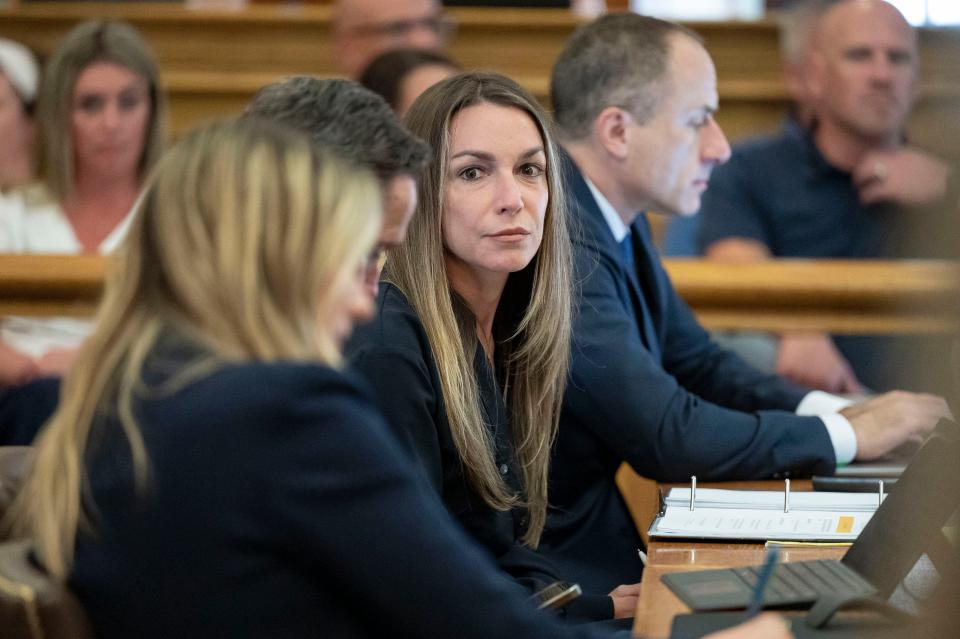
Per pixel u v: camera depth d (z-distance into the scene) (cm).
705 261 1043
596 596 724
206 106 1955
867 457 825
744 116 1920
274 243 469
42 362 981
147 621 454
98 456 466
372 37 1545
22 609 449
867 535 593
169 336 471
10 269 975
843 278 1001
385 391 662
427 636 465
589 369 826
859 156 1317
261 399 450
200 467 448
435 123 702
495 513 714
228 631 452
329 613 464
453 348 696
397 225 609
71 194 1153
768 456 814
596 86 905
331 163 486
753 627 486
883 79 1288
